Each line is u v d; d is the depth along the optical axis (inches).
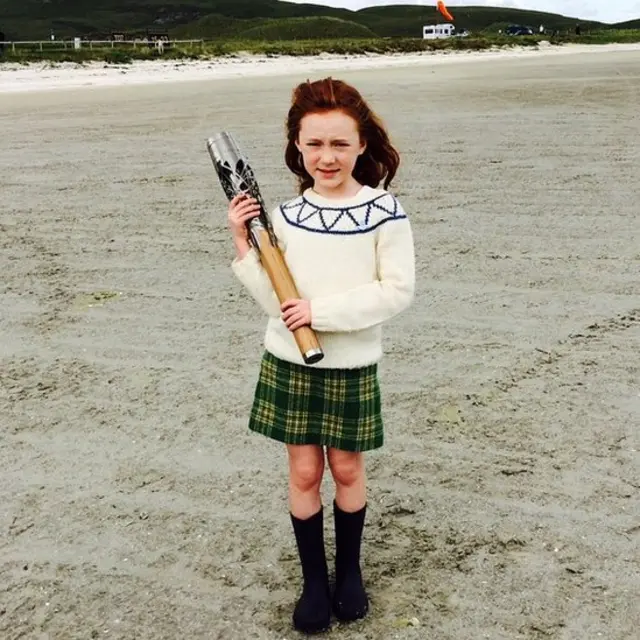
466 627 92.0
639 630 91.0
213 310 189.0
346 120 82.6
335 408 87.3
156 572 102.8
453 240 233.1
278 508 115.3
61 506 117.0
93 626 94.0
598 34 3331.7
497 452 127.3
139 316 186.2
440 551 105.0
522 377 151.4
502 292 192.7
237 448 131.2
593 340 166.1
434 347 165.0
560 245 225.9
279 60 1686.8
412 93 700.0
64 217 274.2
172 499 118.0
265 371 90.0
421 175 320.5
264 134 438.3
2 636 92.8
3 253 235.3
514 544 105.9
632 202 269.1
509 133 425.1
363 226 83.8
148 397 148.5
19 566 104.5
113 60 1464.1
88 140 446.6
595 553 103.6
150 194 305.3
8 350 169.9
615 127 433.7
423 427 135.3
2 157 392.2
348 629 92.6
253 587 99.9
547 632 91.0
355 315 83.0
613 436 130.7
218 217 269.9
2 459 129.6
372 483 120.2
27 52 1477.6
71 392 151.1
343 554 95.1
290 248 85.6
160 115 565.3
